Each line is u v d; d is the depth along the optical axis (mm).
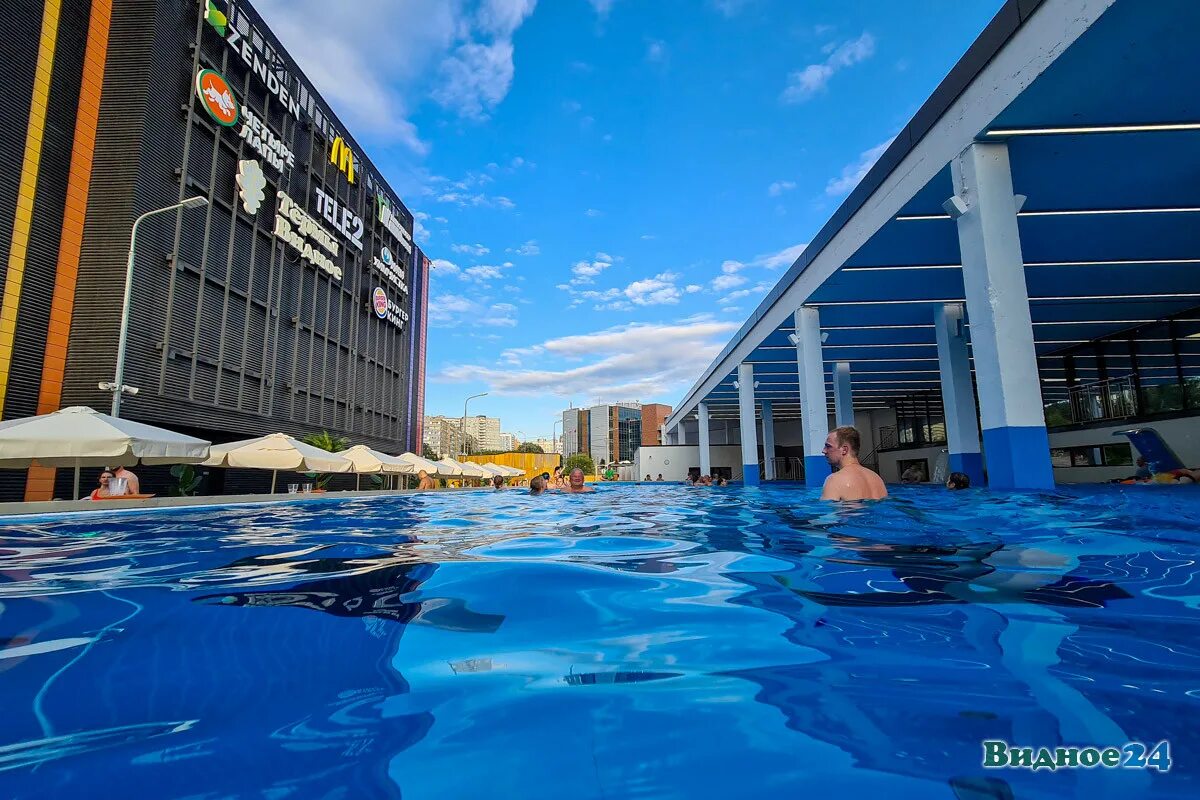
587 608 1759
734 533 3695
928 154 6879
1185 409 11328
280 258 16375
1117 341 14172
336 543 3689
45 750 874
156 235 12039
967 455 11039
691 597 1882
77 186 11266
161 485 12922
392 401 24797
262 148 15289
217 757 855
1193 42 4848
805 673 1163
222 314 13953
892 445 25141
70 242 11125
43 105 10688
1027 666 1170
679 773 798
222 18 13789
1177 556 2418
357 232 21078
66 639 1484
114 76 11867
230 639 1469
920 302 11531
